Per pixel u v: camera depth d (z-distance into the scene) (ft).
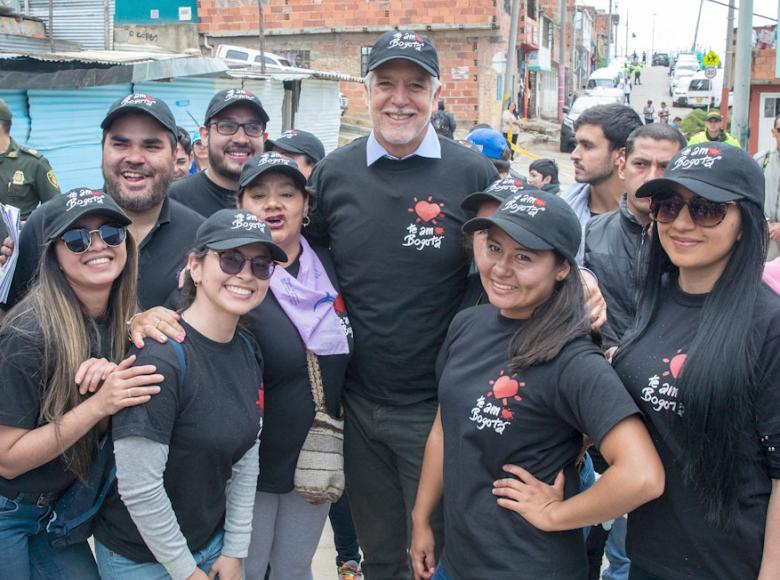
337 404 10.82
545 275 8.10
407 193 10.61
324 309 10.50
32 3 52.06
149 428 7.99
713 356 7.11
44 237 8.59
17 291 9.98
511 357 8.22
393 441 11.19
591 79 135.33
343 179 10.90
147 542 8.26
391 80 10.30
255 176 10.19
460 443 8.41
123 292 8.89
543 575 7.94
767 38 76.02
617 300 10.96
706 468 7.23
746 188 7.21
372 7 69.10
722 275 7.38
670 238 7.54
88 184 31.91
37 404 8.16
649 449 7.38
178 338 8.34
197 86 38.29
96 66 30.40
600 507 7.45
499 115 76.69
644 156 10.85
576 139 13.70
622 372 7.94
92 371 8.22
